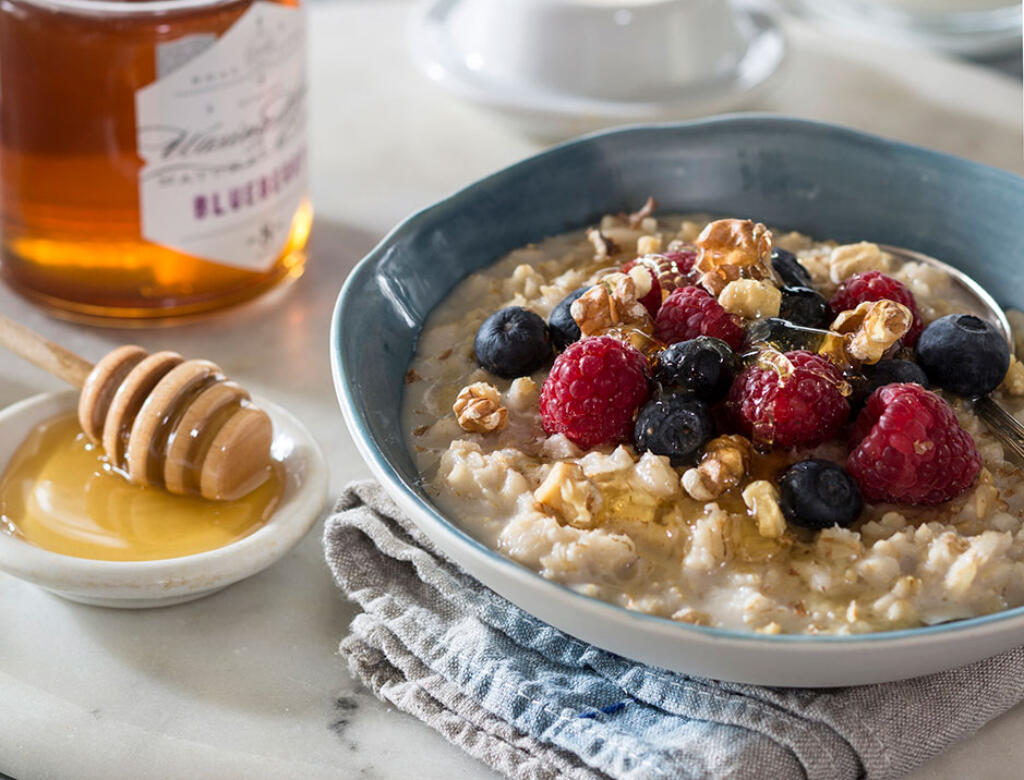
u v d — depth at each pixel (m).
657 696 0.39
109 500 0.43
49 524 0.42
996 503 0.40
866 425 0.39
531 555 0.38
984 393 0.42
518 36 0.60
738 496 0.39
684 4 0.60
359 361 0.41
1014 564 0.38
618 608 0.35
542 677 0.39
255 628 0.42
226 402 0.43
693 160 0.49
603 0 0.60
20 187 0.49
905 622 0.37
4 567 0.41
